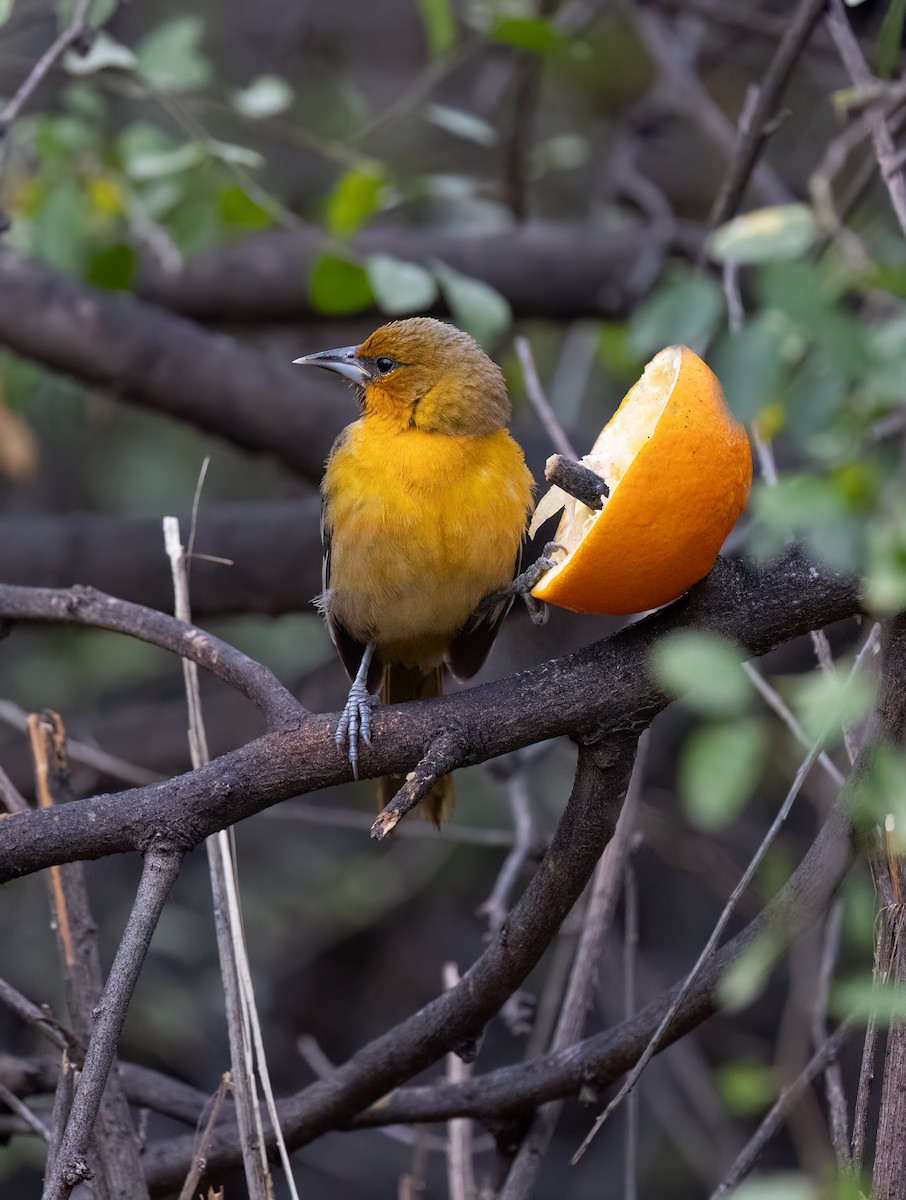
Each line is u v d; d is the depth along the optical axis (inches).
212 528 446.3
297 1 615.8
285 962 544.1
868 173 345.7
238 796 200.4
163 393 451.8
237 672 227.1
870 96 293.6
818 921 220.2
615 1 492.1
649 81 592.1
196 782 199.3
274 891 538.3
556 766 518.9
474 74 626.2
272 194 530.0
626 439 217.9
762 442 273.9
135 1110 321.4
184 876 528.4
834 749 335.0
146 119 541.3
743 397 264.7
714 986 215.0
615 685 198.7
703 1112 448.8
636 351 306.5
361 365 295.9
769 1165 457.1
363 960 563.5
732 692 155.6
